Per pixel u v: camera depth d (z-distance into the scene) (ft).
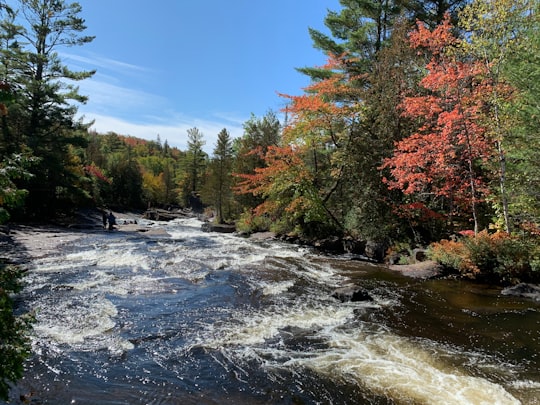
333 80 61.57
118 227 79.20
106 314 22.29
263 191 69.56
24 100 71.15
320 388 14.80
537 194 34.94
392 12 68.85
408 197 51.44
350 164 58.49
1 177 10.09
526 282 32.48
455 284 33.86
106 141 282.36
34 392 13.41
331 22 75.92
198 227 98.53
